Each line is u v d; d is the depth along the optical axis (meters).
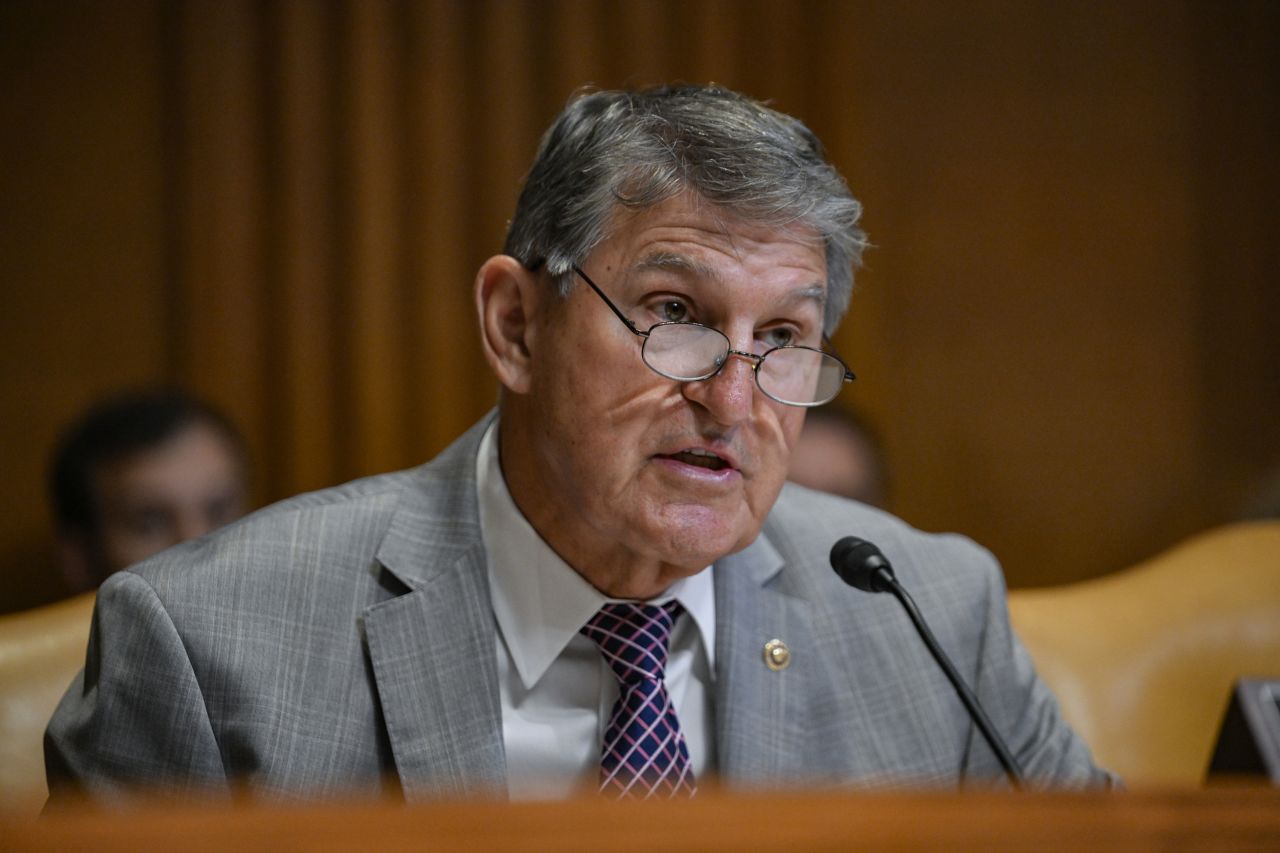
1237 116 11.35
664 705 4.88
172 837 2.08
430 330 10.39
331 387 10.38
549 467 4.81
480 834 2.16
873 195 11.10
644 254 4.54
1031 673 5.83
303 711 4.60
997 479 11.23
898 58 11.19
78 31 10.18
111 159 10.21
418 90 10.41
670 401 4.54
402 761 4.62
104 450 8.48
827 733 5.27
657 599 5.08
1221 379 11.35
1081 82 11.38
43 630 5.62
